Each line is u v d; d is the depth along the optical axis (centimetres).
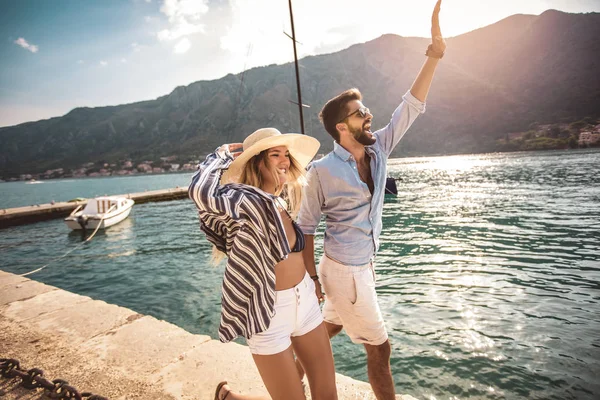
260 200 153
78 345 345
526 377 405
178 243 1504
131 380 280
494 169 5281
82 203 2644
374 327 205
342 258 200
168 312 731
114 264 1223
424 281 778
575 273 769
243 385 267
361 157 212
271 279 154
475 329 530
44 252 1496
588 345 463
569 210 1594
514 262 882
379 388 211
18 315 427
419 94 217
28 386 266
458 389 395
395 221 1667
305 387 255
